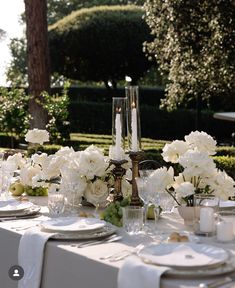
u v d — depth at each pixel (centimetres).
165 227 262
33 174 356
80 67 1716
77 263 214
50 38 1681
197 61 1063
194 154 267
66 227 243
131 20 1650
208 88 1088
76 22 1667
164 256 198
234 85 1035
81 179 301
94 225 246
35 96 1020
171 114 1673
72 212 296
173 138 1683
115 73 1734
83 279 211
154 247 206
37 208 300
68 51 1673
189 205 263
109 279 200
